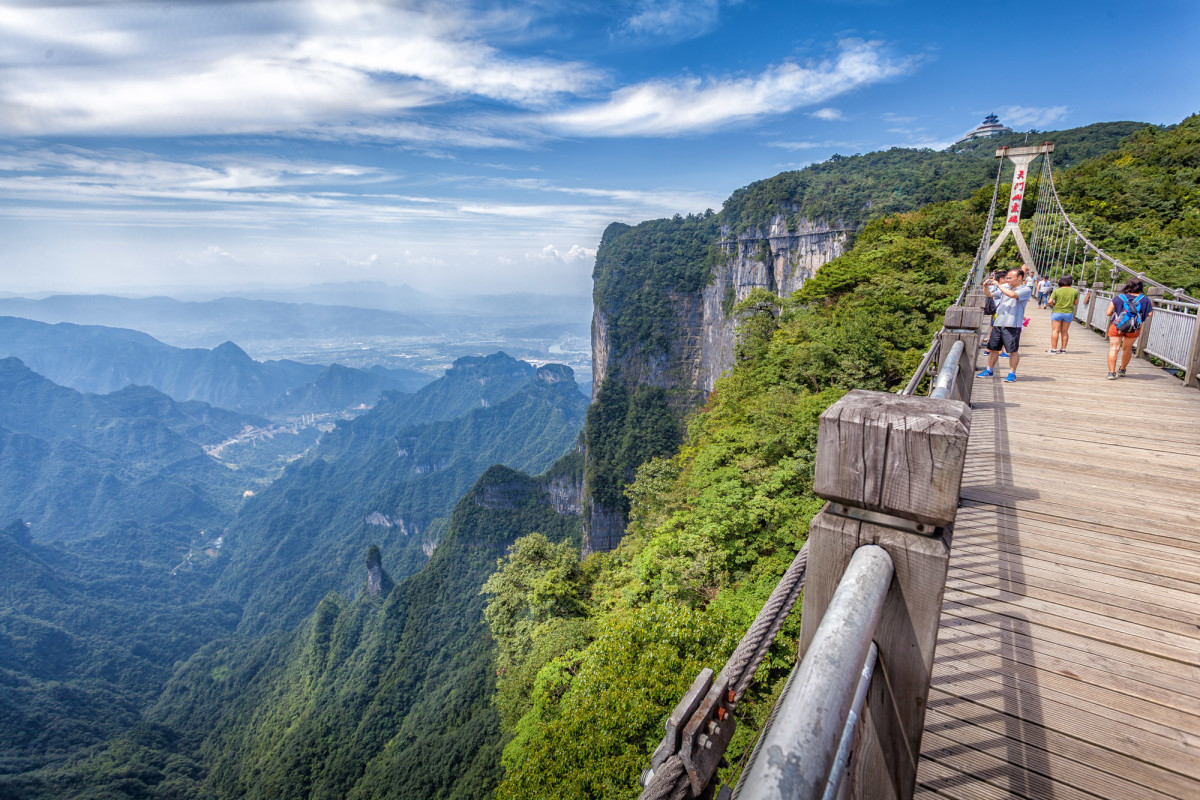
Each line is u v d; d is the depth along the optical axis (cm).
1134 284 794
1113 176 3425
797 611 1105
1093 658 267
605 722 1062
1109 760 211
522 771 1216
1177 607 302
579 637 2041
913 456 118
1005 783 204
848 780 137
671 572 1427
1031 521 408
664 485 2586
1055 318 1047
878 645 142
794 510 1340
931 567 126
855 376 1739
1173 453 530
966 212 3412
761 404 1859
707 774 156
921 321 2033
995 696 247
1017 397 750
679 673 1071
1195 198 2919
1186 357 793
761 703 1028
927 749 222
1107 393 750
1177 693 243
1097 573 338
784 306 3316
